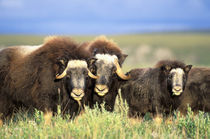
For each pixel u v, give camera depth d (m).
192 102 24.98
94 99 24.67
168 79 23.91
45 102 21.47
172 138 18.23
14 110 23.17
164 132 19.47
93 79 23.44
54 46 21.83
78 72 20.61
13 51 22.89
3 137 18.16
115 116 20.72
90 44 25.97
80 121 20.22
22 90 21.84
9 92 22.20
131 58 135.12
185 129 20.50
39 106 21.56
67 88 21.25
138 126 20.94
